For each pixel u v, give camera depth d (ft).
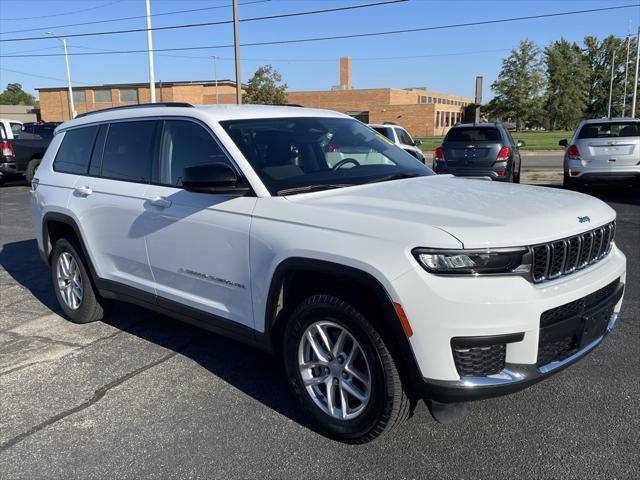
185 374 13.55
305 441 10.57
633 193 40.52
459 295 8.62
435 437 10.52
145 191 13.67
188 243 12.55
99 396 12.53
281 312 11.19
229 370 13.74
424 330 8.80
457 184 12.50
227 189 11.27
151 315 17.95
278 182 11.56
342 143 13.79
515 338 8.79
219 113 12.99
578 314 9.62
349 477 9.46
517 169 45.73
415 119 248.73
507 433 10.57
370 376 9.71
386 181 12.66
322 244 9.90
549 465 9.57
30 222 35.94
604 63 318.86
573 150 38.60
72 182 16.20
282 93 160.97
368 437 10.02
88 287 16.55
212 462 10.00
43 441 10.82
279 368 13.83
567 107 292.61
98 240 15.35
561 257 9.42
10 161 53.83
